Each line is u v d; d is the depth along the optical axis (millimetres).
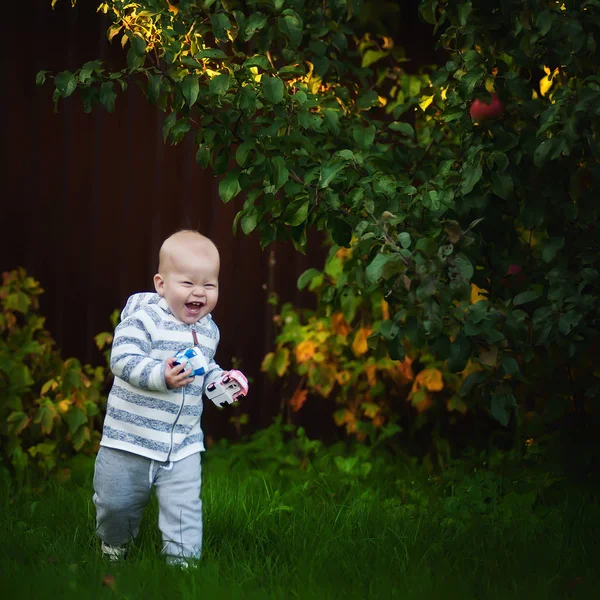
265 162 4090
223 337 6703
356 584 3623
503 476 5355
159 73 4160
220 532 4367
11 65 6512
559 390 5012
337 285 5254
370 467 5715
